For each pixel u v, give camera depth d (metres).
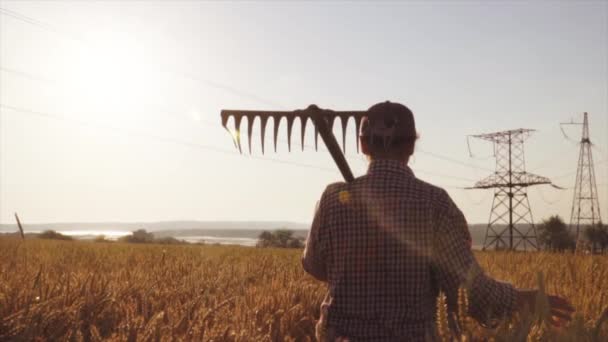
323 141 2.77
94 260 9.63
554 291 4.25
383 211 2.70
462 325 2.28
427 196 2.72
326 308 2.80
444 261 2.66
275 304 4.09
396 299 2.66
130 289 4.68
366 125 2.85
